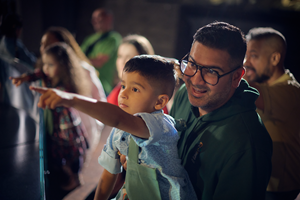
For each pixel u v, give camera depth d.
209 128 0.76
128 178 0.74
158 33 4.88
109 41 3.48
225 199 0.68
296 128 1.22
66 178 1.96
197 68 0.69
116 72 3.60
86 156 2.34
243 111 0.73
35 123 1.31
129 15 5.07
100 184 0.84
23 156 0.99
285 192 1.22
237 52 0.67
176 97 1.00
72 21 5.29
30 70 1.73
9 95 1.51
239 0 3.74
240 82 0.80
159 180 0.72
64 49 1.97
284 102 1.16
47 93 0.47
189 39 4.50
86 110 0.51
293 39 3.54
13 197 0.76
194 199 0.76
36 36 4.77
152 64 0.69
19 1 4.48
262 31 1.29
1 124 1.25
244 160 0.67
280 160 1.18
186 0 4.43
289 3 3.50
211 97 0.71
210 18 4.12
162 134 0.67
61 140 1.94
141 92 0.68
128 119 0.57
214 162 0.72
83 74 2.09
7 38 1.81
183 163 0.80
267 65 1.26
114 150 0.79
